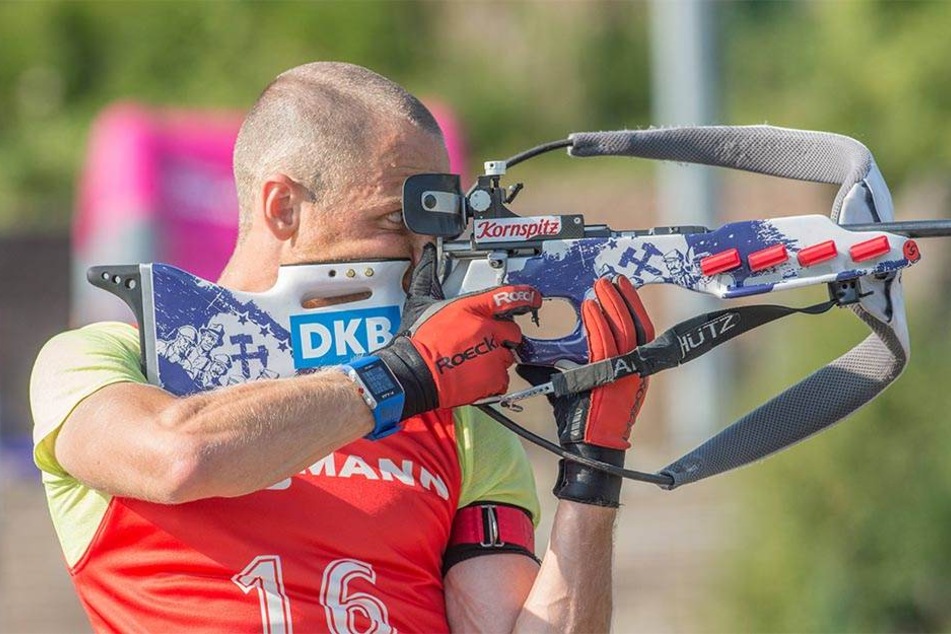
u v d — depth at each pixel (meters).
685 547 33.75
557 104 82.00
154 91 84.44
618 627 28.98
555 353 11.02
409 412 10.52
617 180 65.50
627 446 11.06
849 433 25.95
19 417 56.72
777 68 66.19
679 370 45.59
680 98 45.72
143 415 10.35
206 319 11.05
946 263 42.28
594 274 11.16
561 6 83.38
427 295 11.05
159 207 41.56
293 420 10.20
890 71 42.94
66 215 76.50
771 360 29.45
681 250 11.15
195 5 85.94
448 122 42.75
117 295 10.96
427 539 11.50
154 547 10.92
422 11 85.00
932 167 44.03
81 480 10.68
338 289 11.38
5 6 88.19
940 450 25.72
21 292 60.41
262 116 11.63
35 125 85.38
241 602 10.84
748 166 11.95
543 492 40.84
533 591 11.25
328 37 84.56
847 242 10.95
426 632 11.41
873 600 25.88
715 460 11.52
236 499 10.95
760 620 26.80
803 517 26.36
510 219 11.16
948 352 26.53
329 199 11.35
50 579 36.44
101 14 87.56
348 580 11.08
